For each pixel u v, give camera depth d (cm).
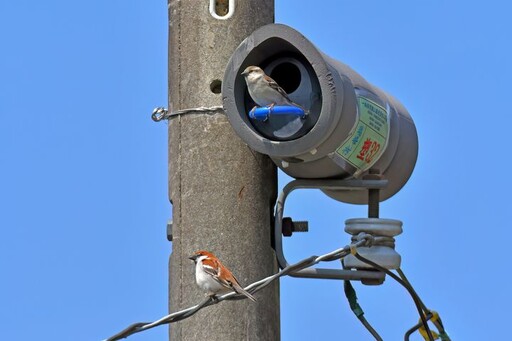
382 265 1323
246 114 1287
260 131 1280
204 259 1240
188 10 1343
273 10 1361
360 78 1345
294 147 1260
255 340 1273
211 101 1319
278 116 1267
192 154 1311
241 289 1221
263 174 1312
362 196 1392
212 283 1223
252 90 1266
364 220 1332
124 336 1190
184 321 1278
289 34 1257
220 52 1329
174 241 1307
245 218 1298
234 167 1305
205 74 1326
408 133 1398
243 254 1291
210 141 1309
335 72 1266
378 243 1334
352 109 1275
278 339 1302
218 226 1295
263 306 1283
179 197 1311
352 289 1384
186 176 1309
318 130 1248
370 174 1350
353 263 1326
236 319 1272
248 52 1272
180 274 1294
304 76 1266
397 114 1386
